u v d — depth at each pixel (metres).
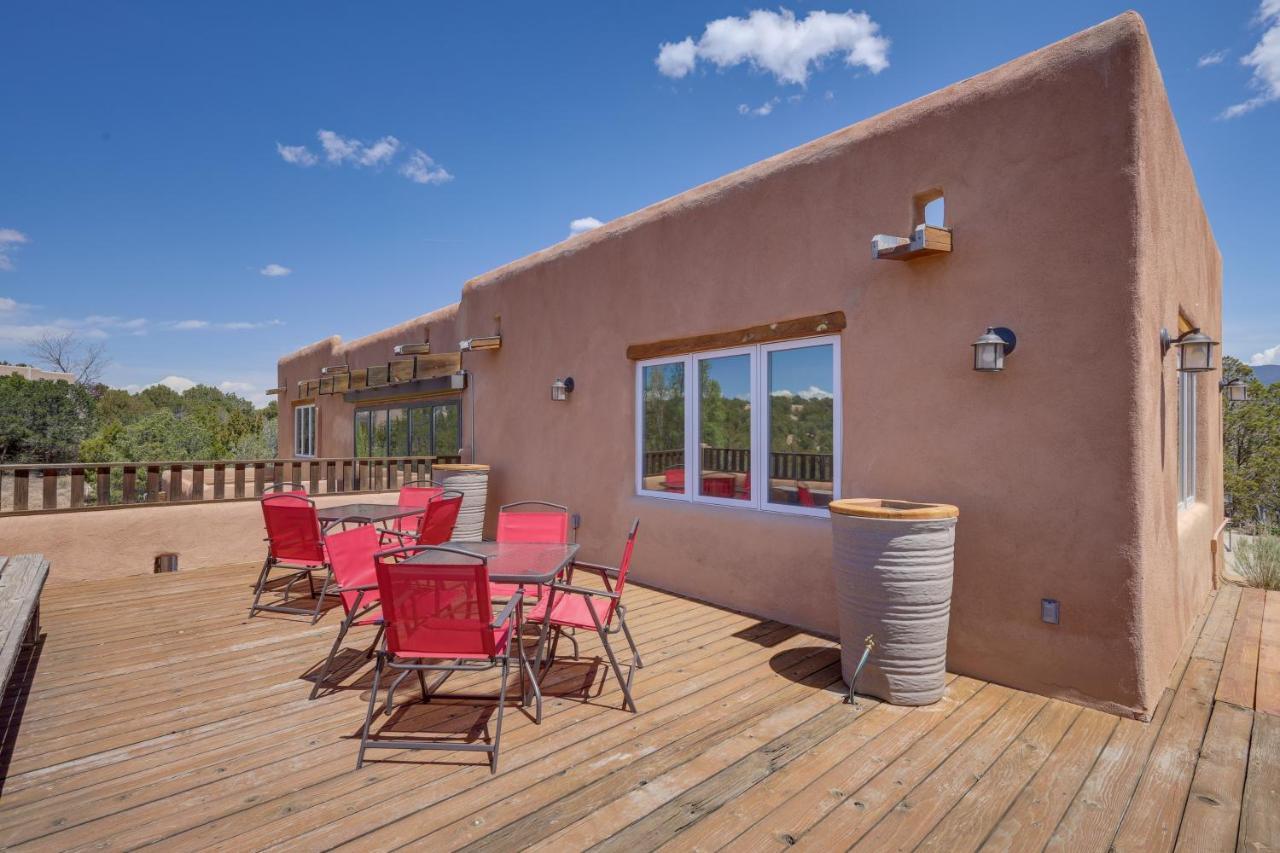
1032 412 3.75
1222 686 3.86
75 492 6.61
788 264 5.15
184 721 3.43
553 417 7.81
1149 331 3.47
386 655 3.16
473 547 4.24
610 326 6.96
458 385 9.48
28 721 3.43
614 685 3.91
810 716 3.46
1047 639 3.69
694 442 6.13
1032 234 3.74
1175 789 2.72
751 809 2.58
